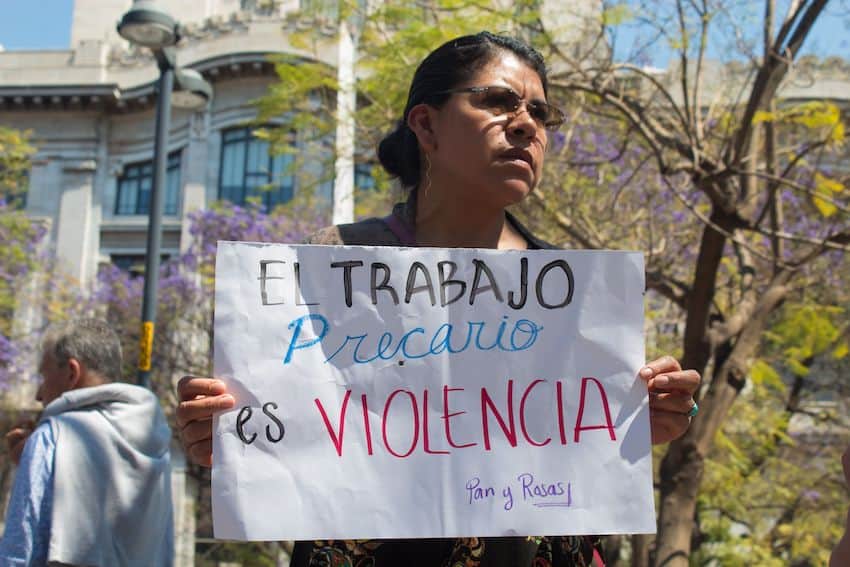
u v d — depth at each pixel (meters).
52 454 3.15
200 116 24.80
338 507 1.78
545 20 8.39
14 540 3.04
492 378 1.87
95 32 27.62
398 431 1.83
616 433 1.86
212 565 21.28
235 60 24.09
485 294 1.91
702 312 6.79
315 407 1.82
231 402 1.78
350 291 1.88
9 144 19.56
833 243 6.61
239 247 1.86
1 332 18.88
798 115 7.62
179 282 17.19
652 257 8.78
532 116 2.01
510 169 1.96
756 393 13.17
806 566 14.46
